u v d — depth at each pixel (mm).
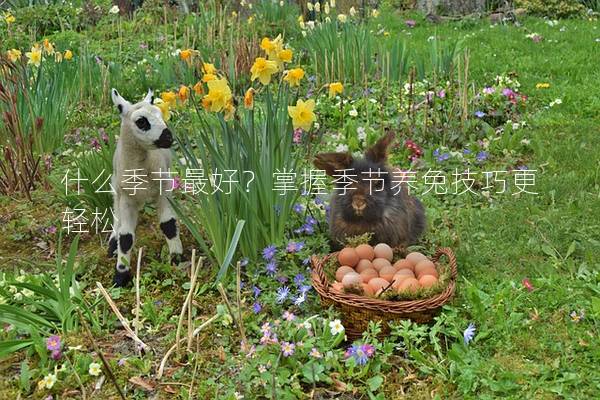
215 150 2180
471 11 6156
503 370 1739
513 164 2910
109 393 1755
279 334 1877
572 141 3051
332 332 1799
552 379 1727
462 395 1705
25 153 2891
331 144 3088
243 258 2180
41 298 2062
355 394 1731
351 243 2047
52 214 2629
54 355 1808
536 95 3709
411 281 1871
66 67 3629
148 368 1810
